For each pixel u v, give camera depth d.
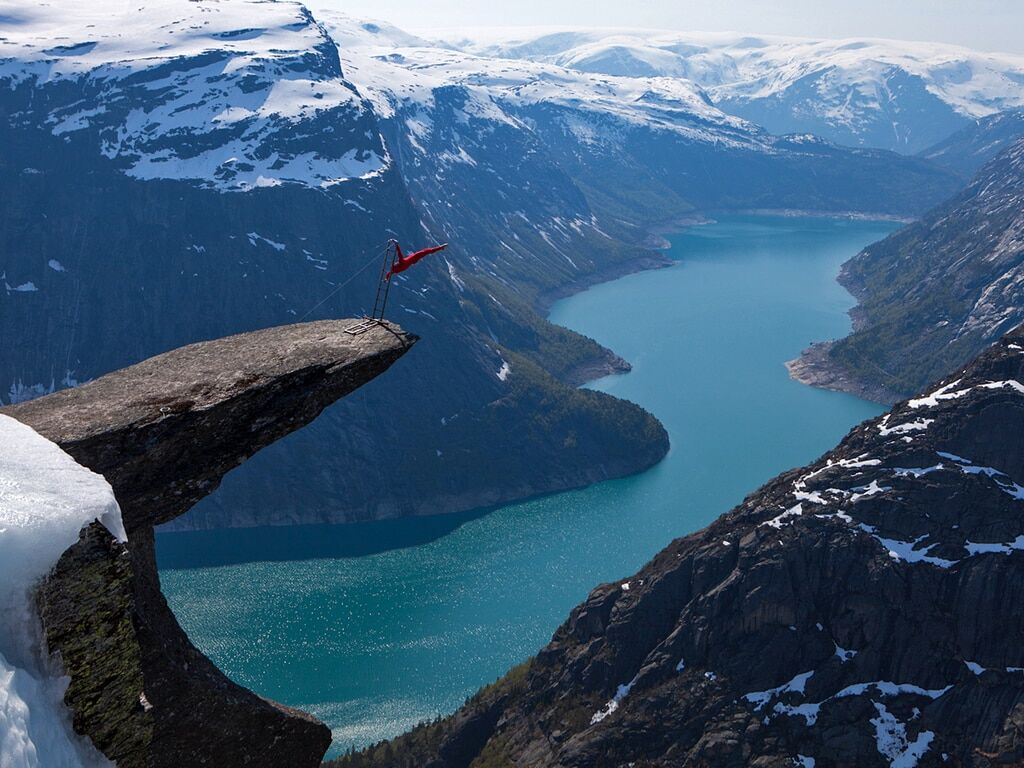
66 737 11.33
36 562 11.59
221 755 17.92
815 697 169.50
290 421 19.53
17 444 13.10
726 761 163.38
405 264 21.91
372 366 20.34
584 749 171.75
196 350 20.69
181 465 18.23
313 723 19.30
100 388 19.06
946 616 170.75
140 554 18.03
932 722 161.75
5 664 10.91
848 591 176.88
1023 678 163.62
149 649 17.41
